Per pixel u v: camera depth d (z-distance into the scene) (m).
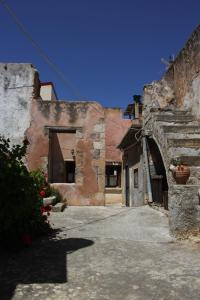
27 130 12.81
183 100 11.45
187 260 4.89
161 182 10.91
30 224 6.02
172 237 6.39
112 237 6.38
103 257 5.06
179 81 11.88
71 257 5.05
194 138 8.22
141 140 12.51
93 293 3.71
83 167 12.76
